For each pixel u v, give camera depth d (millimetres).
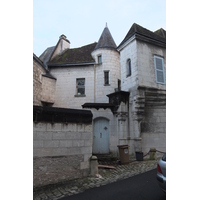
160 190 4449
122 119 9484
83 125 5715
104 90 13000
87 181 5180
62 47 16344
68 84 13828
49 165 4883
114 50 13820
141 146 9203
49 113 5078
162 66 10469
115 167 7309
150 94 9656
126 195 4168
